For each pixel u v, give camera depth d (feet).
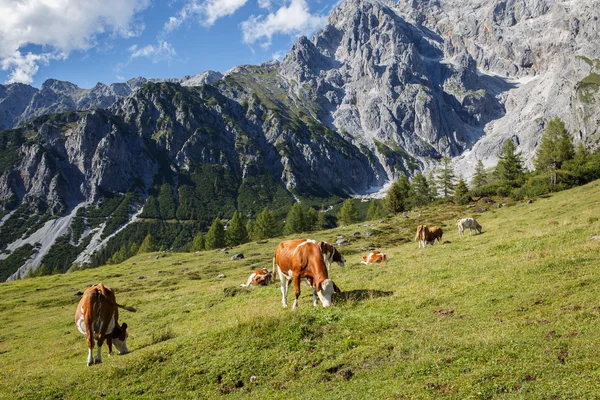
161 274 176.76
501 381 25.53
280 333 40.81
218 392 33.45
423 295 49.83
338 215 424.46
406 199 428.15
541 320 34.47
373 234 221.87
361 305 49.60
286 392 31.14
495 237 99.86
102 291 47.19
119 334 49.85
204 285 122.01
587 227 74.64
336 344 37.86
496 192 306.14
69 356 57.82
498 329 34.22
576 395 22.30
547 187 258.37
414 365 30.50
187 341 43.88
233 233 360.28
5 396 38.11
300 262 51.31
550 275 47.16
